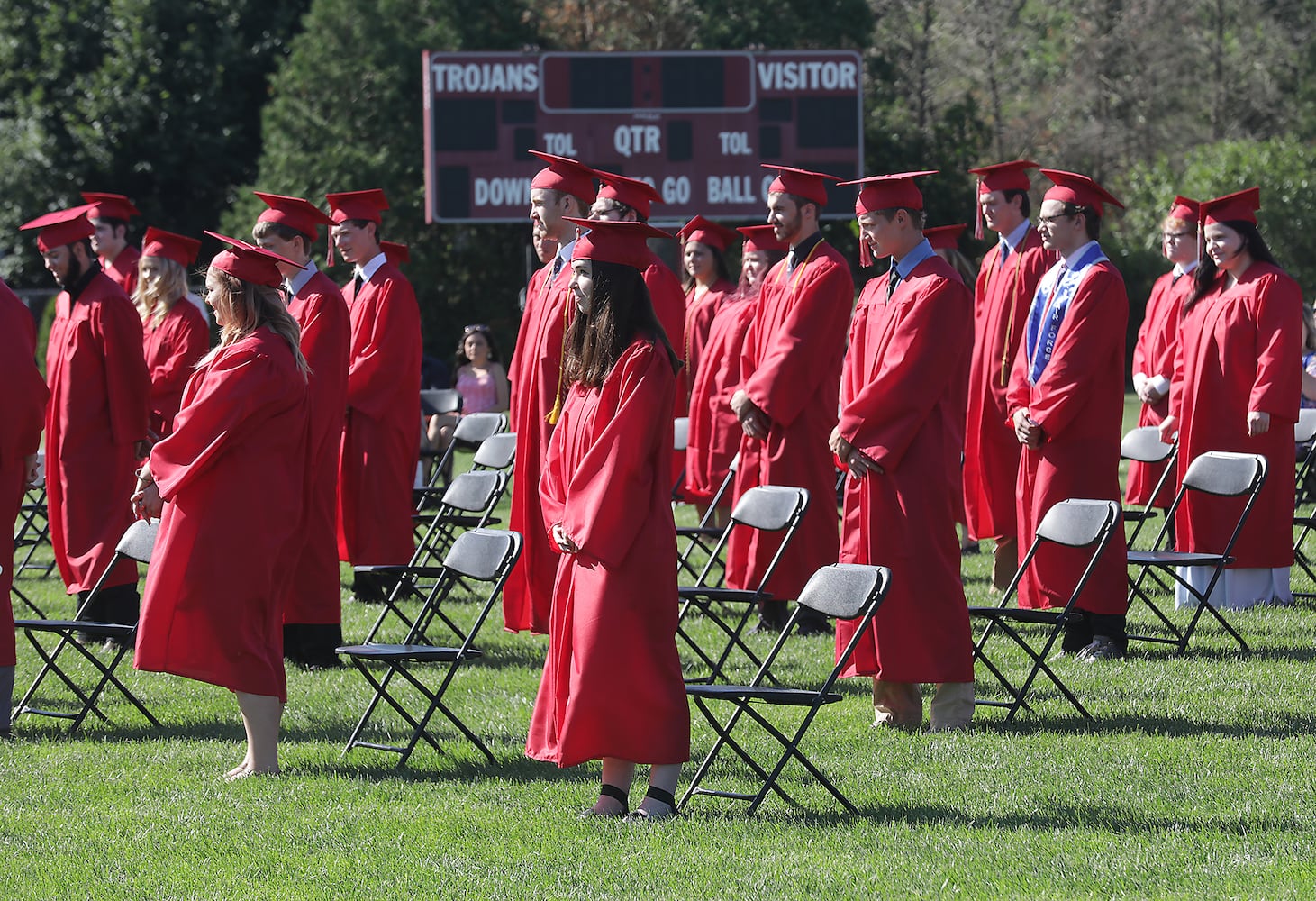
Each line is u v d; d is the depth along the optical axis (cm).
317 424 2892
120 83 12312
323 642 2953
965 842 1798
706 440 4072
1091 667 2775
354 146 11612
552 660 1950
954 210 12756
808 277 2983
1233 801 1944
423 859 1764
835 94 8488
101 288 3120
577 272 1888
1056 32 16588
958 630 2306
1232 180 13088
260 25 12950
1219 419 3234
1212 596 3316
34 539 4634
